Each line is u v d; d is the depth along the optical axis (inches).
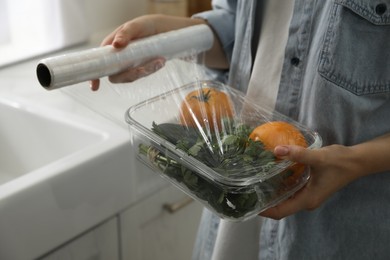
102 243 35.4
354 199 26.6
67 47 51.4
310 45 25.5
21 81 44.1
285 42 26.7
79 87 29.1
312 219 27.3
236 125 24.1
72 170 30.3
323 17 24.4
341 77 23.7
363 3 22.6
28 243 29.4
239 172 20.9
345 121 24.9
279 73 27.2
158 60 27.2
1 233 27.6
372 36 23.1
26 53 48.2
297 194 23.6
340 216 27.0
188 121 24.3
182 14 51.6
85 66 24.0
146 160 25.0
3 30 48.1
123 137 34.0
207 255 33.8
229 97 26.4
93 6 52.6
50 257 31.6
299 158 21.2
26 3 46.9
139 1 57.5
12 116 39.4
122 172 33.9
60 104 39.7
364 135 25.2
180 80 28.6
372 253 27.3
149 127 24.2
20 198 28.0
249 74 29.1
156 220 39.8
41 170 29.8
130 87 28.3
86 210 32.4
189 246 45.8
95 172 31.9
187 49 28.8
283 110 27.3
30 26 48.1
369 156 23.6
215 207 22.0
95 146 32.6
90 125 35.6
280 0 26.9
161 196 39.1
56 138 37.3
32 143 39.1
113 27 55.9
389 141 24.4
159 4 50.9
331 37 23.6
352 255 27.5
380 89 23.6
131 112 25.3
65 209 30.9
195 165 21.6
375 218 26.6
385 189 26.2
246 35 28.5
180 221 42.8
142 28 27.7
